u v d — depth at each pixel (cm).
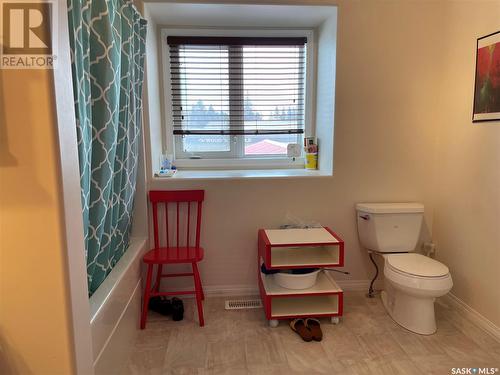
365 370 169
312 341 193
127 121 184
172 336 199
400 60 233
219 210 240
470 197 211
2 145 95
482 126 199
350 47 229
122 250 203
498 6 184
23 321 103
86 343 114
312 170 271
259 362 176
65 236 101
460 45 215
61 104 98
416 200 248
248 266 247
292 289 210
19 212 98
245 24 258
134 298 199
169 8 224
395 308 213
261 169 280
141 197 228
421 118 240
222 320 216
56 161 97
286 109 279
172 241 241
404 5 228
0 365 104
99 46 145
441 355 180
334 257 213
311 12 234
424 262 205
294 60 274
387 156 242
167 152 274
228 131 278
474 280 208
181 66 267
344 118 235
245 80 273
